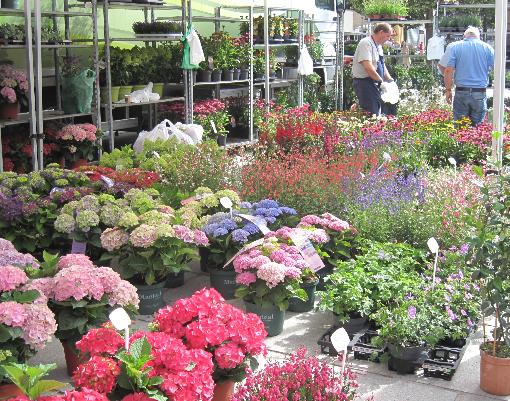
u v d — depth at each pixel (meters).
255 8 11.95
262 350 3.34
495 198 4.00
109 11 10.11
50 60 9.02
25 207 5.23
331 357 4.13
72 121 8.67
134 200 5.41
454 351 4.02
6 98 7.34
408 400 3.68
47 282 3.81
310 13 14.02
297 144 7.57
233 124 10.96
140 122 10.17
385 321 4.02
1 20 8.45
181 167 6.36
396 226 5.39
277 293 4.33
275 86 13.46
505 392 3.73
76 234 5.08
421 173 6.58
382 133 7.61
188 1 9.46
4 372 3.29
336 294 4.38
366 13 15.38
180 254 4.75
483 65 9.45
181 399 2.82
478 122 9.64
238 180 6.33
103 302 3.80
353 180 5.87
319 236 4.92
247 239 4.98
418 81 15.70
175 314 3.33
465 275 4.60
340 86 14.98
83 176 5.85
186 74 9.66
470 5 14.61
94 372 2.82
